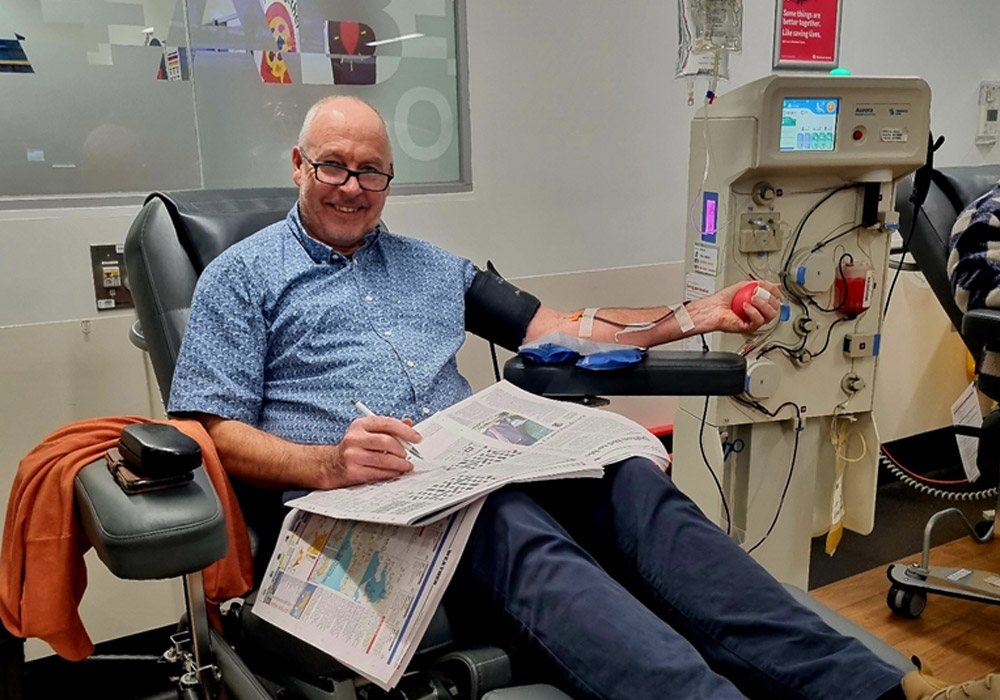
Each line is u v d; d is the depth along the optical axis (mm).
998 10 3033
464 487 1060
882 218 1778
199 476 960
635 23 2340
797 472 1926
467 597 1118
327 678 1027
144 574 864
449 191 2137
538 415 1325
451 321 1533
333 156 1392
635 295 2512
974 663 1769
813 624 1019
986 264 1717
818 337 1824
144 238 1416
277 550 1148
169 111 1764
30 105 1613
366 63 1980
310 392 1363
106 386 1753
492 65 2141
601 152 2363
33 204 1631
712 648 1054
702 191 1771
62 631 985
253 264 1379
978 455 2213
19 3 1572
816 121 1615
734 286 1581
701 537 1108
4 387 1643
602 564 1209
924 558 1988
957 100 3016
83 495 938
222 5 1783
